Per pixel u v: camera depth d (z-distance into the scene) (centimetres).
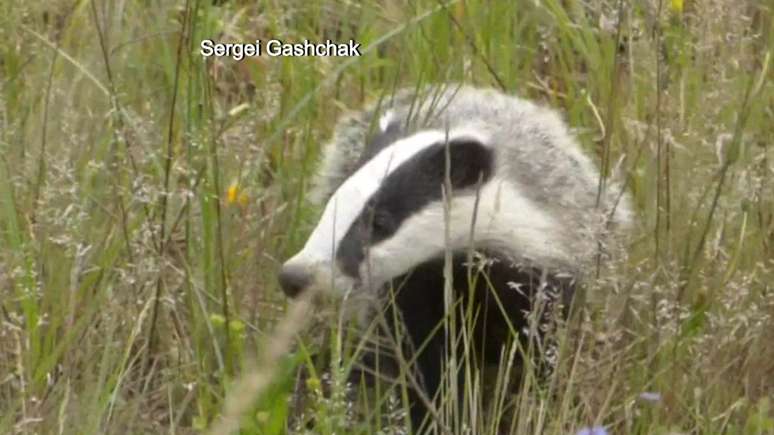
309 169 1183
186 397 994
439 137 1063
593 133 1246
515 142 1112
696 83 1257
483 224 1067
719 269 1110
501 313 1089
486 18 1343
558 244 1088
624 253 1077
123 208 1073
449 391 977
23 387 963
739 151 1173
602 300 1077
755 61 1296
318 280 1010
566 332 1006
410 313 1077
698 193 1164
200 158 1138
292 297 1019
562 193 1110
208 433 925
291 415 1023
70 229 1076
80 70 1210
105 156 1161
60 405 948
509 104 1165
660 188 1141
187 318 1066
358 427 981
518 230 1076
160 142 1188
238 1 1415
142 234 1084
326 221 1032
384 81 1299
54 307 1055
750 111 1205
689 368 1048
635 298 1066
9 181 1100
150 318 1053
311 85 1253
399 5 1356
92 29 1303
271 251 1137
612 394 984
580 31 1357
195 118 1174
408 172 1047
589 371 1010
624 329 1055
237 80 1311
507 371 989
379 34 1343
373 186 1039
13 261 1059
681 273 1109
